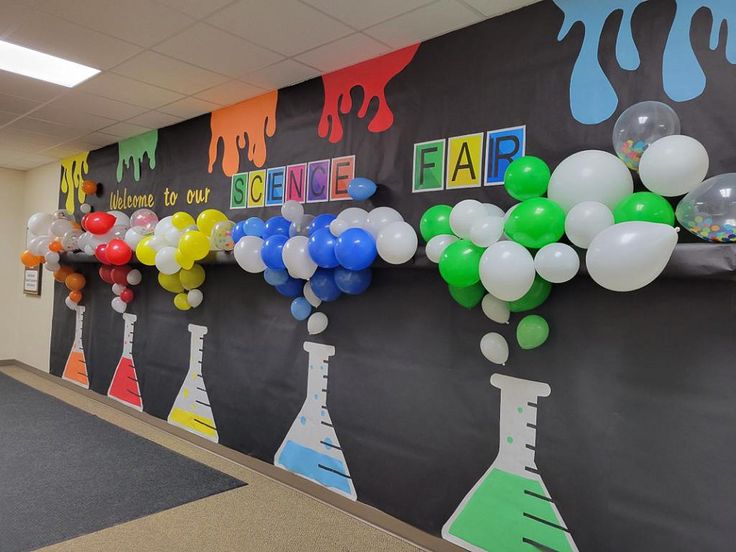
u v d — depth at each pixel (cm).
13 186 671
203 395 395
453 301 253
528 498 223
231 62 306
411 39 269
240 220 373
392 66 284
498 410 234
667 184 165
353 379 295
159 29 269
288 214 307
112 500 299
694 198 160
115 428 430
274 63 305
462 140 253
